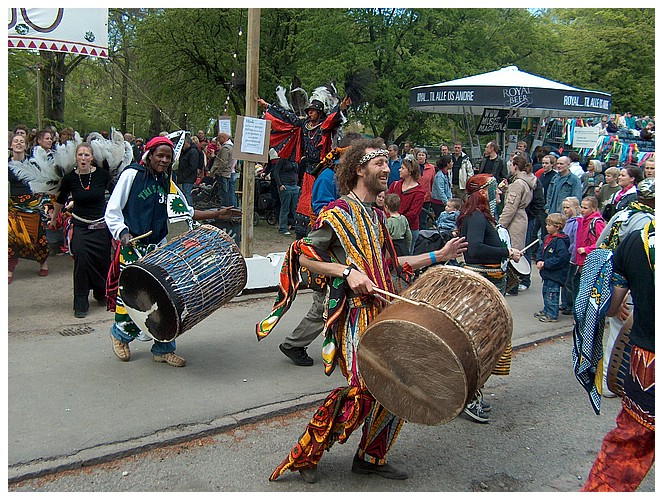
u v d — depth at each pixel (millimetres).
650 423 2832
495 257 4543
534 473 3678
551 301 6762
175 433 3803
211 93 22312
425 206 10820
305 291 7422
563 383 5164
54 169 6023
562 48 26688
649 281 2822
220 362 5035
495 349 2908
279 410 4199
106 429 3789
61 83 20750
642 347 2838
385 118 20312
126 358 4938
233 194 11531
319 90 6262
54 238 8680
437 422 2861
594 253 3289
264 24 20062
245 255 7109
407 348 2869
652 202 4062
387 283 3334
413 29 19891
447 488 3445
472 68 20156
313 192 5129
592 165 11898
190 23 20875
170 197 5148
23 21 7422
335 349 3326
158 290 4309
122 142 6418
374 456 3428
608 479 2941
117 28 24250
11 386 4379
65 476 3373
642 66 28141
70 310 6332
